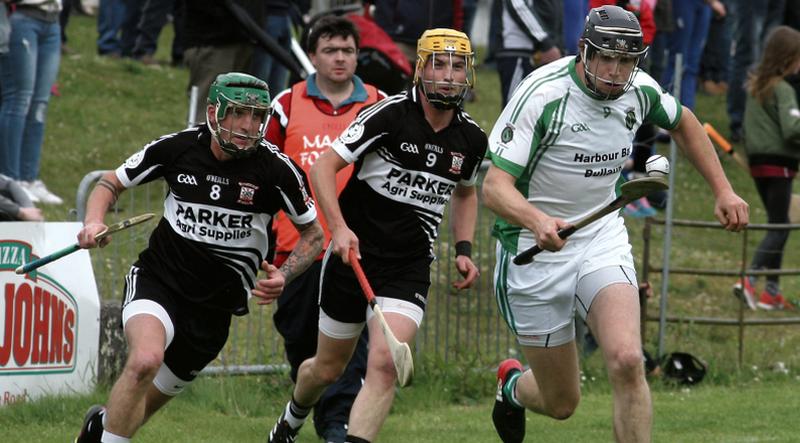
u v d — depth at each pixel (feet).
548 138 55.36
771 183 106.63
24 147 104.88
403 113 57.26
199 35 93.40
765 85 106.11
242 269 55.16
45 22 100.89
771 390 86.63
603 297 55.06
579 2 112.06
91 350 72.28
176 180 53.93
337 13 91.71
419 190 57.88
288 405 63.67
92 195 54.13
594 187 56.75
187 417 71.46
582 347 90.43
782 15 156.56
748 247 128.36
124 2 155.53
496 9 103.86
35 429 64.90
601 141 55.83
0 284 67.92
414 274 58.39
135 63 152.97
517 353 88.33
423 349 86.69
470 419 75.25
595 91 54.49
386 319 57.11
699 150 58.08
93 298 72.33
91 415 53.42
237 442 66.03
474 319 93.25
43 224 70.18
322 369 60.95
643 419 52.24
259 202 54.34
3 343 68.08
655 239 124.57
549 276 57.26
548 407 61.98
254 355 82.43
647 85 56.34
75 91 138.62
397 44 105.81
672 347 96.02
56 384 70.54
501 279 59.47
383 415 55.21
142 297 53.67
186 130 54.54
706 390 86.89
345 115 68.39
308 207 55.31
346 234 55.77
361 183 58.44
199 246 54.08
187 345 54.80
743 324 92.79
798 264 126.82
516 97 55.47
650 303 108.06
